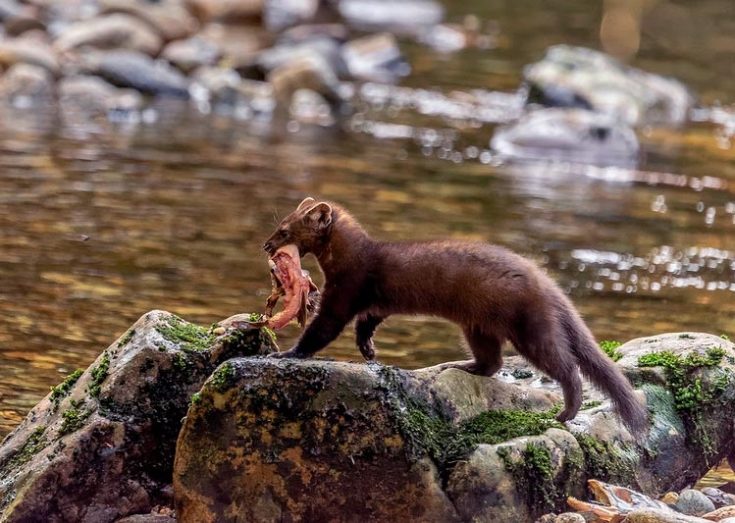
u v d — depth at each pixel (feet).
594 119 84.79
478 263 31.58
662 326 48.24
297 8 133.49
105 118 83.20
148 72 92.43
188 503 28.81
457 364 32.58
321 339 32.30
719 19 142.61
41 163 69.46
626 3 147.64
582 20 138.51
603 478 30.99
